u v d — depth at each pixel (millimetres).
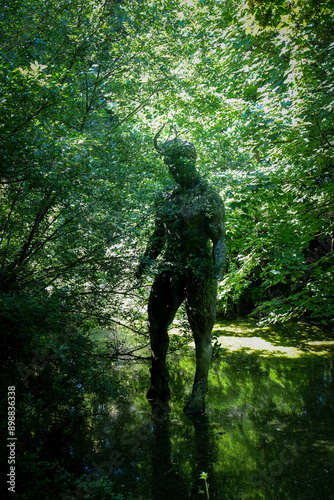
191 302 4742
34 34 4234
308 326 9148
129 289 4516
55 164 3322
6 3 4090
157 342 5035
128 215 4094
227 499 3031
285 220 5539
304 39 5090
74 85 4055
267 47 5098
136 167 4312
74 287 4270
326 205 5512
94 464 3482
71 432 3900
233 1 5125
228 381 5691
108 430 4148
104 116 4902
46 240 4160
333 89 4973
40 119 3564
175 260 4766
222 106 5922
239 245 5922
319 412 4555
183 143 4777
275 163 6012
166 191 4773
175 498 3041
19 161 3238
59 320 3693
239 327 9133
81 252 4406
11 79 3277
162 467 3469
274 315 6742
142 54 5441
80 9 5016
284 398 5012
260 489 3145
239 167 5328
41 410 3566
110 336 6879
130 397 5047
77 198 3721
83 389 3869
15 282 3773
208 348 4777
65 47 4676
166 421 4379
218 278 4555
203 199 4641
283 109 5973
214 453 3695
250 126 5230
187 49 5527
